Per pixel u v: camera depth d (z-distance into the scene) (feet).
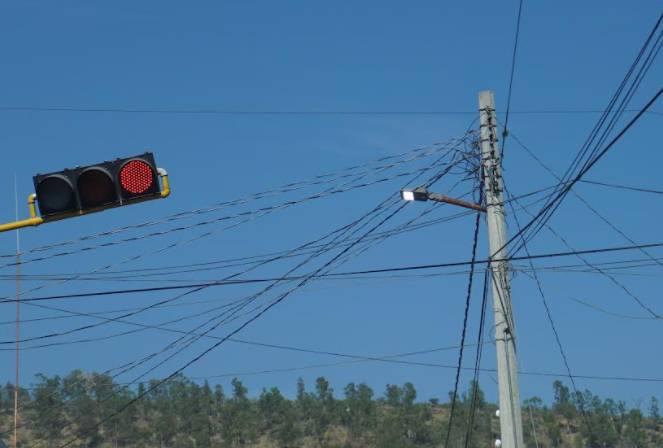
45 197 46.32
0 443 76.59
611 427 164.45
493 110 70.08
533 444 163.22
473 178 70.64
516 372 65.77
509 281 67.62
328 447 187.73
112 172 46.32
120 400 168.86
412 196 67.15
